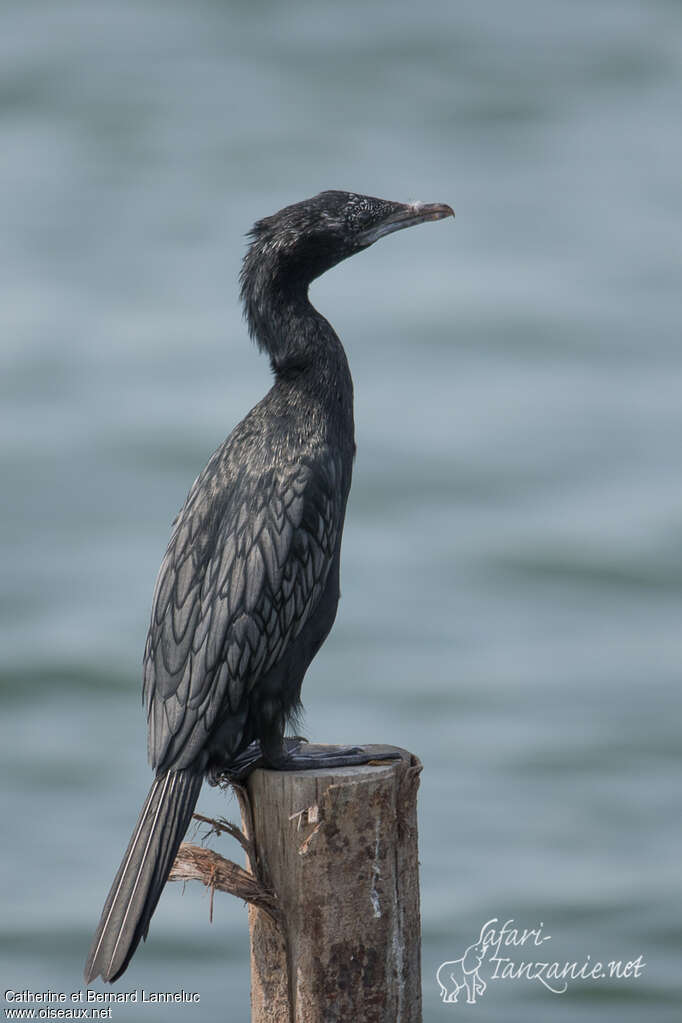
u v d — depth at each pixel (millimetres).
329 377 11844
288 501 11219
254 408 11938
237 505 11289
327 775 10648
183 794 10812
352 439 12031
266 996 10992
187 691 10977
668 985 19203
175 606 11273
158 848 10562
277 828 10773
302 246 11914
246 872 10906
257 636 11008
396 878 10836
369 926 10734
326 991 10711
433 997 18875
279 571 11094
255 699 11109
